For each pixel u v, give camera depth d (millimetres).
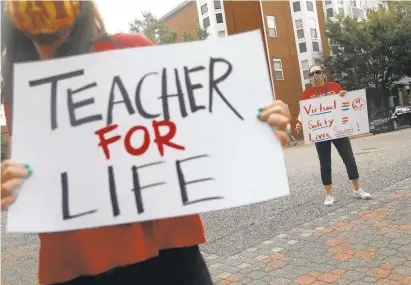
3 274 4094
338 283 2717
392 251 3088
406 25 26141
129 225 1219
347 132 4711
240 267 3293
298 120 4934
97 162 1238
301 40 28844
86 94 1267
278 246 3654
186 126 1292
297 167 9750
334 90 4793
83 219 1203
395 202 4453
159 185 1246
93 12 1277
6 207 1170
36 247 5145
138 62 1304
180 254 1311
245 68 1346
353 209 4484
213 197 1260
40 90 1258
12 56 1332
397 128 20172
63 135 1243
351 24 27375
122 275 1247
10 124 1336
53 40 1239
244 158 1292
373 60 27594
